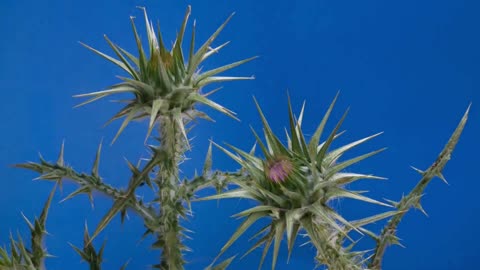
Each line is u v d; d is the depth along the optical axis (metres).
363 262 0.47
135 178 0.48
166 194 0.48
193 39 0.46
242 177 0.48
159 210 0.48
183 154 0.49
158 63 0.46
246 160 0.45
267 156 0.44
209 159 0.49
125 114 0.46
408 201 0.48
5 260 0.46
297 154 0.44
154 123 0.47
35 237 0.47
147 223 0.48
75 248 0.48
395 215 0.48
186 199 0.48
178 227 0.48
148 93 0.46
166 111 0.46
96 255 0.48
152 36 0.47
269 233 0.43
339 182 0.44
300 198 0.43
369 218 0.45
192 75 0.47
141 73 0.46
